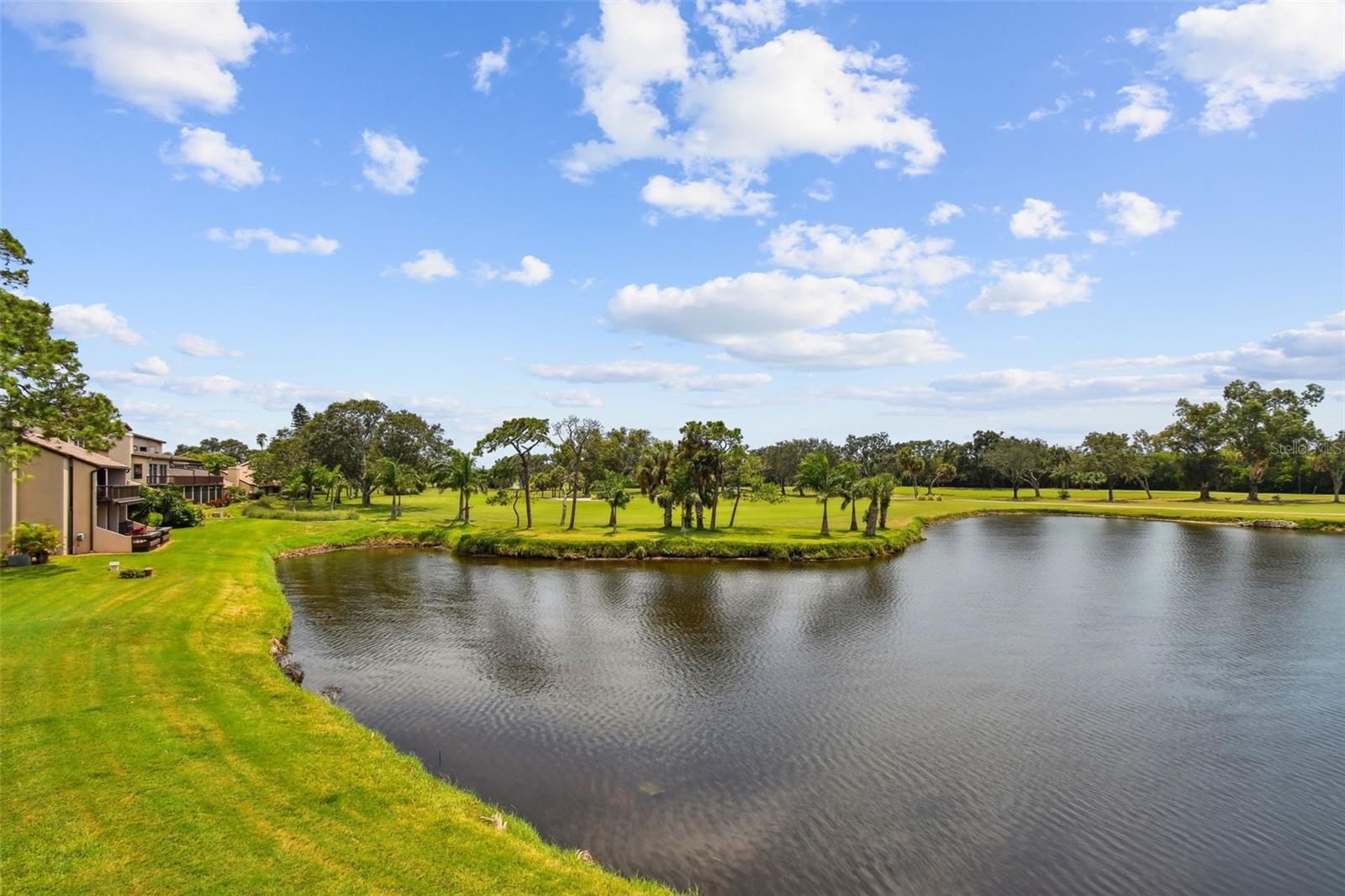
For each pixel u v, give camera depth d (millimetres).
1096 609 42562
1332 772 20547
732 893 14383
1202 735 23188
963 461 197625
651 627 36844
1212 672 30109
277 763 15875
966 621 39094
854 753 21406
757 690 26984
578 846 15914
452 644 32969
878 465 194625
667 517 74188
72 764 14891
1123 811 18203
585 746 21516
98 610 28688
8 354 33219
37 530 39469
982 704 25781
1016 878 15250
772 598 44938
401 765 16844
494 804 17703
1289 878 15531
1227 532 89875
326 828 13148
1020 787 19438
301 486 104188
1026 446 159750
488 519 84625
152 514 61094
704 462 72375
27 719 17234
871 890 14648
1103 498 153000
